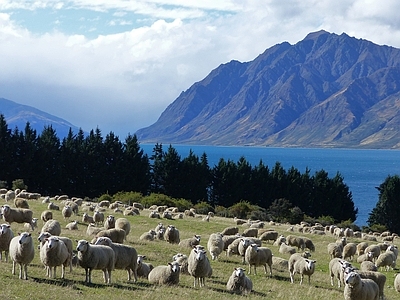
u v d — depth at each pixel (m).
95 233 37.09
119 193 98.44
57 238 22.53
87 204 66.44
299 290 27.27
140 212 67.12
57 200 71.12
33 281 21.44
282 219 96.94
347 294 24.08
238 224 64.12
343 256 41.62
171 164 113.56
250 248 30.38
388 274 36.59
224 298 22.84
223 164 117.94
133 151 112.94
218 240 35.28
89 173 108.69
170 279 24.55
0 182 91.50
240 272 25.19
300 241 44.81
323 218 103.81
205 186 114.81
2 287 19.55
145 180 112.69
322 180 118.81
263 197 116.31
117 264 24.28
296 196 116.81
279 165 120.75
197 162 116.19
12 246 22.17
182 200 97.31
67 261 23.88
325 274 33.72
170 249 35.25
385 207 107.88
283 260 33.97
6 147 102.19
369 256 39.72
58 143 110.88
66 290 20.42
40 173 105.00
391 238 64.25
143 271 26.34
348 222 101.38
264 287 27.11
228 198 115.12
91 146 109.69
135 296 21.14
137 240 38.06
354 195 197.50
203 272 25.33
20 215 39.03
